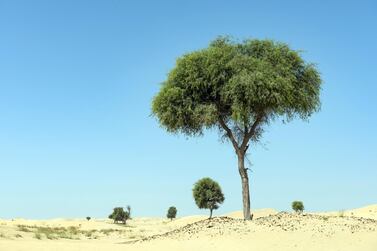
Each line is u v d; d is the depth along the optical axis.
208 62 29.56
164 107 30.62
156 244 22.58
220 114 30.38
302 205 62.59
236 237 22.70
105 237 40.81
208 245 21.61
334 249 20.91
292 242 21.83
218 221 27.03
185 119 30.62
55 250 19.48
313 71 30.94
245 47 31.12
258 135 32.19
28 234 34.38
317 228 24.38
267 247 21.02
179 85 30.83
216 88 29.67
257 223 25.72
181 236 24.31
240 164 29.28
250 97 28.19
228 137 31.09
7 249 18.69
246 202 28.72
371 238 22.67
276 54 30.17
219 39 31.53
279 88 28.44
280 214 28.67
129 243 24.30
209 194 59.12
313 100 31.09
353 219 27.47
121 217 80.62
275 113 30.12
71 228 54.66
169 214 90.94
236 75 28.77
